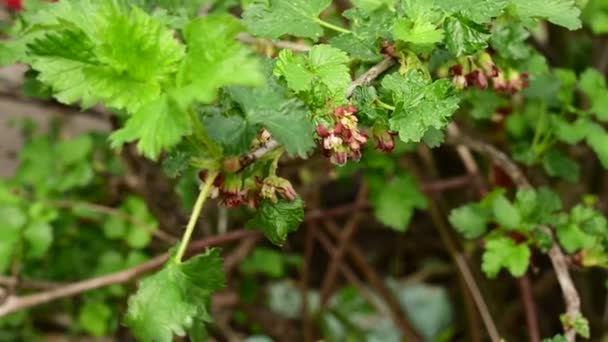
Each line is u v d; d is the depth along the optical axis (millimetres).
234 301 793
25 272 724
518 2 403
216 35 335
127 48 348
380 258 935
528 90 555
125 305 728
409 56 398
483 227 537
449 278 913
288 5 414
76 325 802
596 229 513
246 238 679
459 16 392
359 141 366
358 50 406
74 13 377
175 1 471
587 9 595
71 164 713
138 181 737
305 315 789
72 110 788
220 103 364
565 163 564
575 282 745
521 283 630
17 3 635
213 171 370
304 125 354
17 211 643
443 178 814
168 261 384
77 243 730
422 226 893
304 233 878
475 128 640
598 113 546
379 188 635
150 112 338
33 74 446
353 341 833
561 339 430
